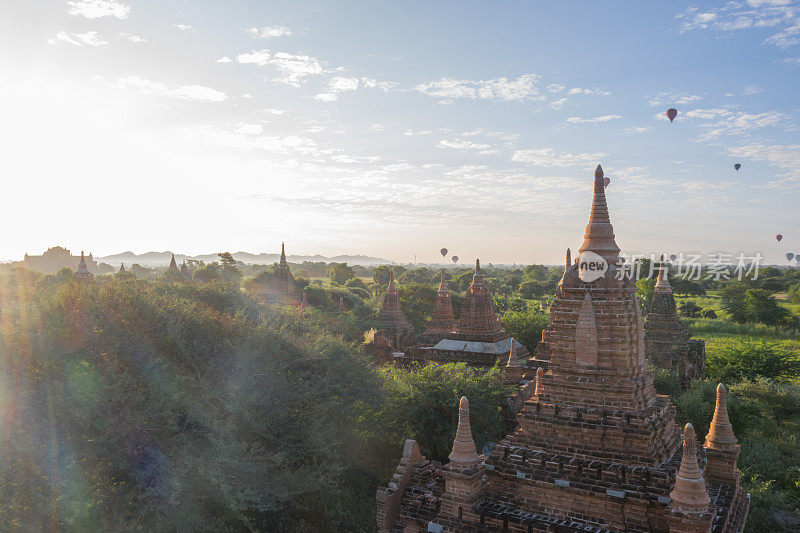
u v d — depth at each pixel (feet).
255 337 90.43
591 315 59.52
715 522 53.62
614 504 52.75
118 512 67.97
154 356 79.46
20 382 71.87
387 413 103.65
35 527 63.41
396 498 66.03
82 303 82.28
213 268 381.60
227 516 74.18
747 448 111.75
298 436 83.66
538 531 53.11
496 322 159.22
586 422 57.62
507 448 59.82
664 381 145.69
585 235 62.80
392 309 216.74
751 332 312.29
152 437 72.79
